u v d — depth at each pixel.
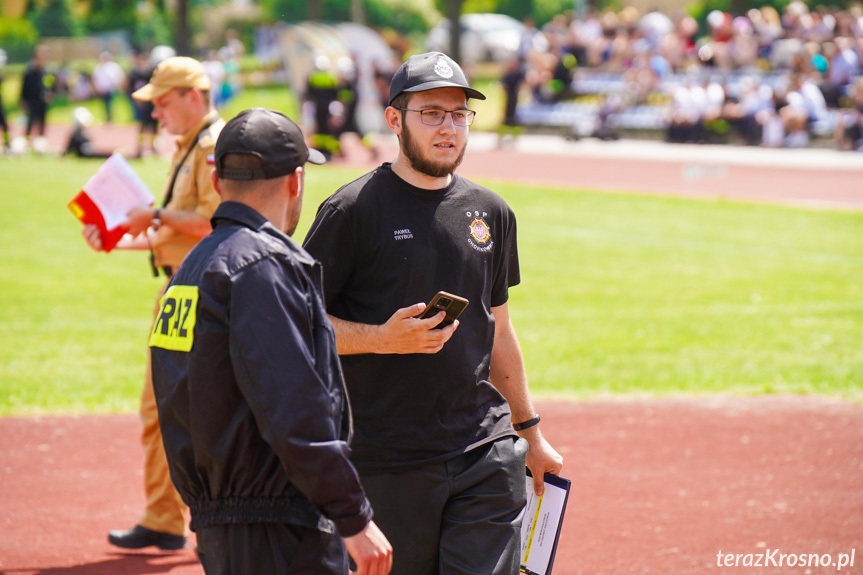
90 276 39.44
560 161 78.00
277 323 7.57
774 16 101.12
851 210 54.12
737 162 74.94
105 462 19.03
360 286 10.01
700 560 14.50
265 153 8.03
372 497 9.96
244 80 144.38
